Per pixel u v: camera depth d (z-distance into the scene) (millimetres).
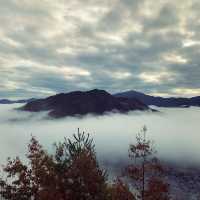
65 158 14852
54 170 14656
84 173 14344
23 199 15227
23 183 15711
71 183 14234
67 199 13992
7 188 15570
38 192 14602
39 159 15695
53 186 14234
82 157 14562
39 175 14797
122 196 17094
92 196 14328
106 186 15570
